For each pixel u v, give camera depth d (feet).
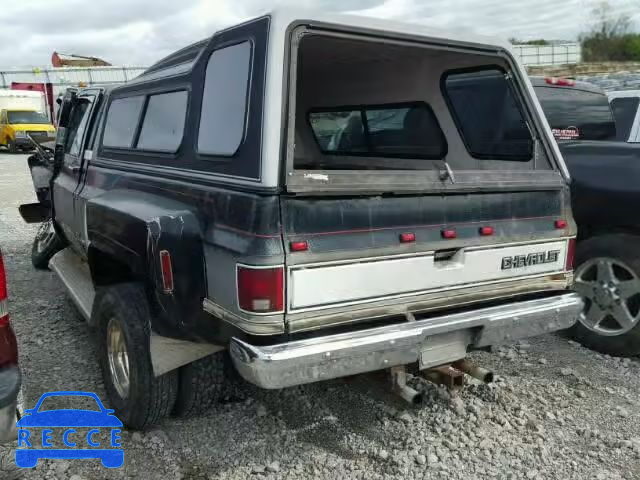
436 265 10.25
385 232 9.57
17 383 8.84
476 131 13.21
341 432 11.73
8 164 66.74
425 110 14.21
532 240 11.36
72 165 17.30
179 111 11.51
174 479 10.36
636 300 15.08
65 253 19.54
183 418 12.10
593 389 13.60
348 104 15.81
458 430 11.82
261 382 8.75
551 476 10.50
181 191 10.68
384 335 9.48
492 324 10.63
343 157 16.57
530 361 15.02
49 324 17.34
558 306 11.43
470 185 10.39
